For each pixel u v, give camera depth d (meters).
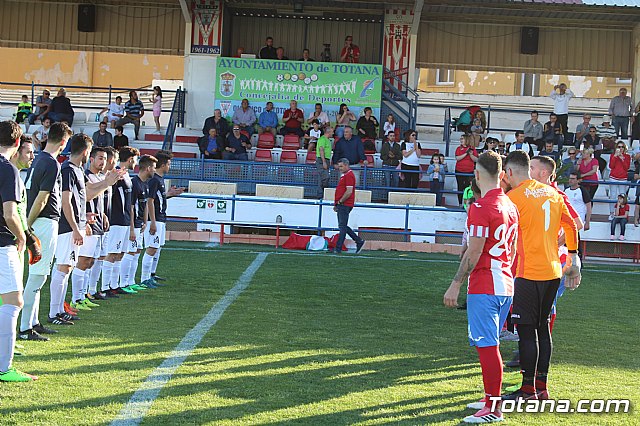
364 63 25.61
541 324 5.86
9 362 5.63
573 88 31.31
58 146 6.99
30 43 25.44
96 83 33.81
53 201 7.00
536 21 25.20
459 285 5.24
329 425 4.86
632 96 25.34
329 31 25.69
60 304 7.86
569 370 6.72
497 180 5.42
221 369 6.13
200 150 21.42
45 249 6.96
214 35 24.41
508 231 5.30
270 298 9.90
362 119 22.56
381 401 5.45
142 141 23.17
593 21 25.20
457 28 25.34
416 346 7.39
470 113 23.86
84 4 25.23
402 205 18.09
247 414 4.99
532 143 22.69
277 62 23.11
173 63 33.97
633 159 21.55
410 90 24.17
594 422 5.17
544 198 5.80
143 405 5.09
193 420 4.82
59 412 4.88
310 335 7.68
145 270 10.58
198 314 8.59
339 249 16.05
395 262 14.38
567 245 6.16
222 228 16.73
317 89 23.17
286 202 17.55
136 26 25.38
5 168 5.59
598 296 11.49
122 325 7.83
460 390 5.85
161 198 10.72
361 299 10.19
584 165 19.44
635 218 17.88
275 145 22.72
